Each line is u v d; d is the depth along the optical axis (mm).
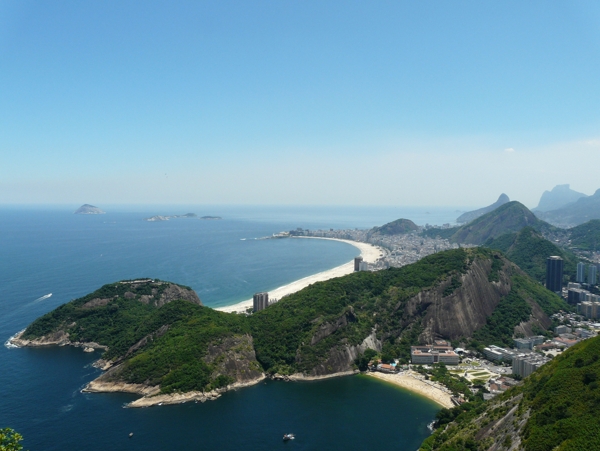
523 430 93000
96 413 136375
